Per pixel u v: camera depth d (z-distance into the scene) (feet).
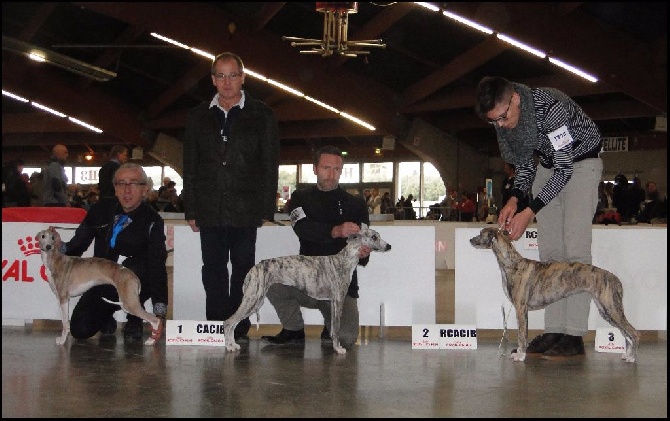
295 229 19.48
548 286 16.99
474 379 14.97
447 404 12.77
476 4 61.26
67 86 99.91
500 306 21.13
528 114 16.99
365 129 108.78
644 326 21.20
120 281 18.74
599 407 12.63
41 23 78.59
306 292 18.07
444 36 76.89
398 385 14.32
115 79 101.71
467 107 95.25
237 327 19.89
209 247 19.57
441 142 103.24
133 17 68.64
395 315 21.44
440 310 28.76
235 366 16.15
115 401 12.82
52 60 78.28
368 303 21.52
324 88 85.61
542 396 13.44
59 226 22.90
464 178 106.01
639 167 91.45
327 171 19.54
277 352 18.16
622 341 18.57
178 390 13.71
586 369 16.15
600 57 67.62
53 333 21.34
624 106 85.71
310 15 75.20
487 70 85.20
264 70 78.74
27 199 47.52
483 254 21.16
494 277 21.15
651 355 18.26
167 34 71.10
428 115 102.12
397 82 92.48
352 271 18.37
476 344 19.07
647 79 70.54
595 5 64.59
